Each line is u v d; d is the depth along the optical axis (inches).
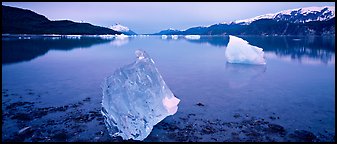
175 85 460.4
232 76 548.4
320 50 1246.3
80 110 315.0
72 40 2425.0
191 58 915.4
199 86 450.9
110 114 253.1
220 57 948.6
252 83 474.9
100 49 1353.3
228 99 364.5
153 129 260.1
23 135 243.0
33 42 1849.2
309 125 267.1
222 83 475.5
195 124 271.4
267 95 384.8
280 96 378.6
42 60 836.0
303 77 533.6
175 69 653.3
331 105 333.1
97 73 582.2
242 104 340.2
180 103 346.0
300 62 795.4
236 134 246.7
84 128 261.3
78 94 389.7
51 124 270.2
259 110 315.0
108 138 240.1
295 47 1482.5
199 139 236.7
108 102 255.6
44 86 443.5
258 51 752.3
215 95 387.5
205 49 1389.0
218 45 1806.1
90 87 436.1
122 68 269.4
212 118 289.0
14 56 931.3
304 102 347.6
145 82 270.1
